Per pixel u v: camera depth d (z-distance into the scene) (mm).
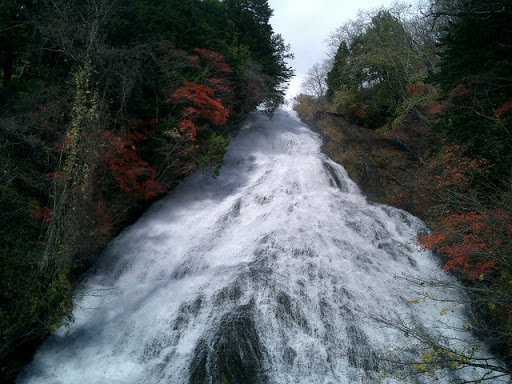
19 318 9312
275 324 10477
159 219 16812
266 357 9688
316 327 10555
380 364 9695
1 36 13320
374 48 28438
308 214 16484
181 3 23891
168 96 17125
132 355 10094
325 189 20047
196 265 13391
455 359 7793
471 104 13609
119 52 14148
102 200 13969
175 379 9133
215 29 29000
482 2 12781
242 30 33750
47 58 14367
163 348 10047
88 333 10719
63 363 9820
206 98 17906
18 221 10836
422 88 27797
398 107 27562
